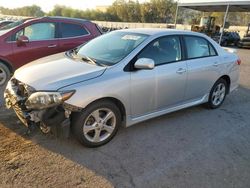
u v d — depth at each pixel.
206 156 3.71
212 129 4.57
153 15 70.00
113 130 3.82
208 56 5.09
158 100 4.24
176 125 4.60
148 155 3.62
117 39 4.42
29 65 4.03
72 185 2.94
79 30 7.08
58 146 3.64
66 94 3.25
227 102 6.07
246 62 12.91
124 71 3.75
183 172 3.32
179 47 4.53
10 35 6.13
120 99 3.71
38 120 3.32
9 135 3.83
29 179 2.98
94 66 3.76
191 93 4.81
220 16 44.34
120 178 3.12
